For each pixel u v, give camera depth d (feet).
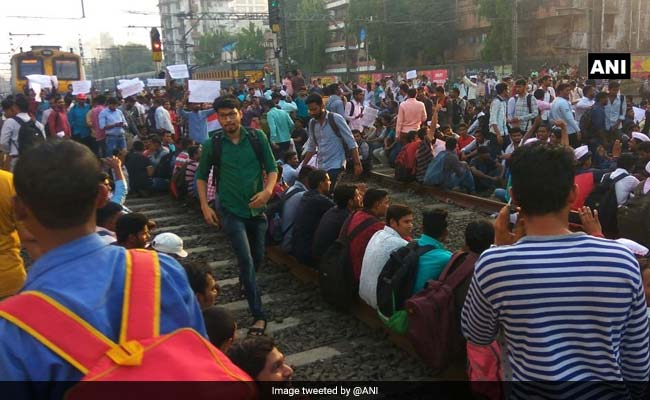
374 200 15.53
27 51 81.05
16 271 11.35
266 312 16.56
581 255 5.61
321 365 13.24
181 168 30.04
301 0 222.69
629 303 5.55
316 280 18.66
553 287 5.54
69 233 4.49
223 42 269.44
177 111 48.42
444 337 11.23
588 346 5.60
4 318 4.02
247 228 15.25
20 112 31.60
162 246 12.87
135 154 33.73
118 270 4.53
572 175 5.87
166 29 302.86
